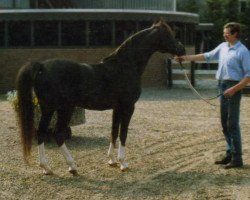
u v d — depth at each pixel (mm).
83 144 10477
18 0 22531
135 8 23047
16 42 20922
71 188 7496
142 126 12594
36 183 7711
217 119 13719
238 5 32812
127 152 9781
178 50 8586
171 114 14570
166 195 7223
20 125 7602
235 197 7152
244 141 10820
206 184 7754
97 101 8000
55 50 20750
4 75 21078
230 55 8320
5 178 7949
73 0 22859
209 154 9680
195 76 24453
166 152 9828
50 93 7605
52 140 10539
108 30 20844
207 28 28984
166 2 24188
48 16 20438
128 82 8203
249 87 19156
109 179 7961
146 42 8422
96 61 20875
